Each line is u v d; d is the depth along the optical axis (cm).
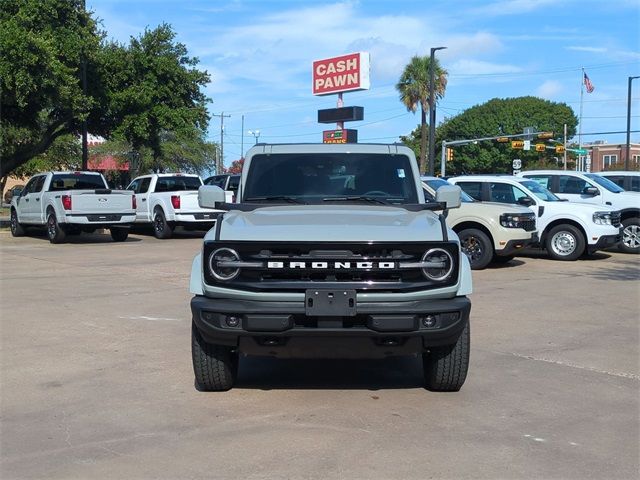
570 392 603
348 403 570
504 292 1125
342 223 555
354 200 658
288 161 684
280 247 518
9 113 2453
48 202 1997
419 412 548
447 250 526
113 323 877
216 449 471
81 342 778
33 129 2612
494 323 885
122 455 462
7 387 612
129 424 521
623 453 468
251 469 439
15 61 2044
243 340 529
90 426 517
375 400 579
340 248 516
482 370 671
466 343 567
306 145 697
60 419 532
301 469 438
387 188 669
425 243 521
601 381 637
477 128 7269
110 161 5366
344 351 534
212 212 2158
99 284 1200
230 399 580
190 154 5425
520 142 5144
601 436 499
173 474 432
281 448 473
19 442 486
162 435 498
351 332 511
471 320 903
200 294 548
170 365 684
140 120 2622
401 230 538
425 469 438
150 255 1680
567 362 702
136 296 1076
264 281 520
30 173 4706
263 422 525
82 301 1033
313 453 464
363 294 513
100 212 1952
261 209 631
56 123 2573
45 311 956
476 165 7331
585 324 882
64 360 703
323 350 533
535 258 1620
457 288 532
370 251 518
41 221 2048
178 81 2725
